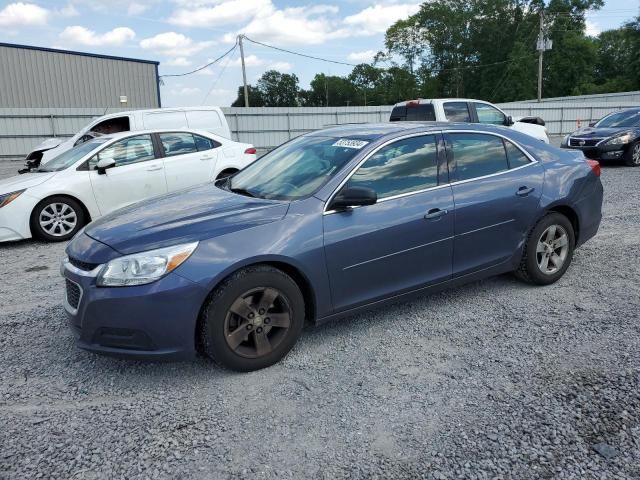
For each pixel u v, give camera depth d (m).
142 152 8.24
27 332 4.24
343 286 3.74
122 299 3.13
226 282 3.32
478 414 2.95
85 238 3.60
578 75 63.19
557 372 3.37
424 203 4.04
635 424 2.81
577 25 63.66
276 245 3.42
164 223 3.53
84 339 3.29
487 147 4.56
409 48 72.75
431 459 2.60
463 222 4.21
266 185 4.17
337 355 3.71
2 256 6.84
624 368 3.38
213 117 12.61
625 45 65.62
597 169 5.21
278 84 90.12
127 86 31.45
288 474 2.52
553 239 4.84
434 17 69.75
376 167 3.96
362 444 2.73
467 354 3.67
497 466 2.53
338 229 3.66
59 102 29.88
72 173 7.62
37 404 3.17
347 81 85.00
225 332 3.34
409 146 4.16
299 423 2.92
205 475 2.52
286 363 3.61
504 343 3.81
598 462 2.54
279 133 27.09
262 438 2.80
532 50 61.88
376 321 4.27
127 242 3.31
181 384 3.37
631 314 4.21
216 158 8.89
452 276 4.28
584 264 5.51
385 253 3.86
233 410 3.06
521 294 4.74
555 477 2.45
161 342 3.19
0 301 5.02
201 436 2.82
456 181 4.27
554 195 4.71
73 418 3.01
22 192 7.25
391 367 3.53
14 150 22.95
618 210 8.05
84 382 3.43
